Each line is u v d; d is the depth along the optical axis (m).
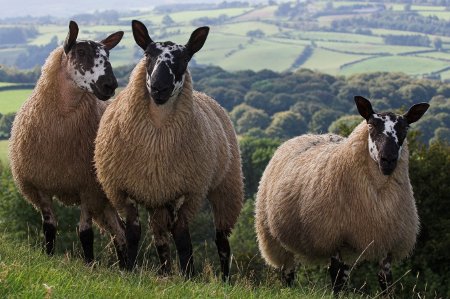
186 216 9.89
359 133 10.16
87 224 10.53
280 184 11.59
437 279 20.70
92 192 10.41
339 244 10.43
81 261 9.63
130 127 9.34
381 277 10.52
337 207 10.28
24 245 9.83
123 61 182.50
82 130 10.22
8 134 51.88
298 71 129.88
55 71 10.07
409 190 10.37
